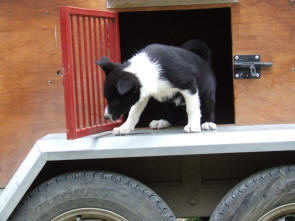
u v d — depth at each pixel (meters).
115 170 2.16
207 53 2.41
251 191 1.98
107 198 1.99
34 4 2.21
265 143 1.95
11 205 1.98
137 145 1.97
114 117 2.15
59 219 2.00
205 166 2.17
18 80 2.23
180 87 2.18
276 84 2.22
